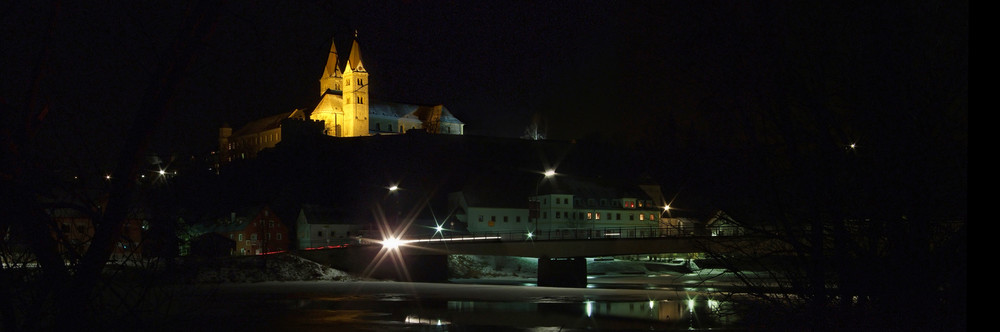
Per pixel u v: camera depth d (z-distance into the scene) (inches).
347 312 1795.0
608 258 4734.3
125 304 307.9
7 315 272.2
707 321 1240.8
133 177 274.8
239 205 4909.0
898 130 517.7
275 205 5260.8
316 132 7603.4
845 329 556.4
